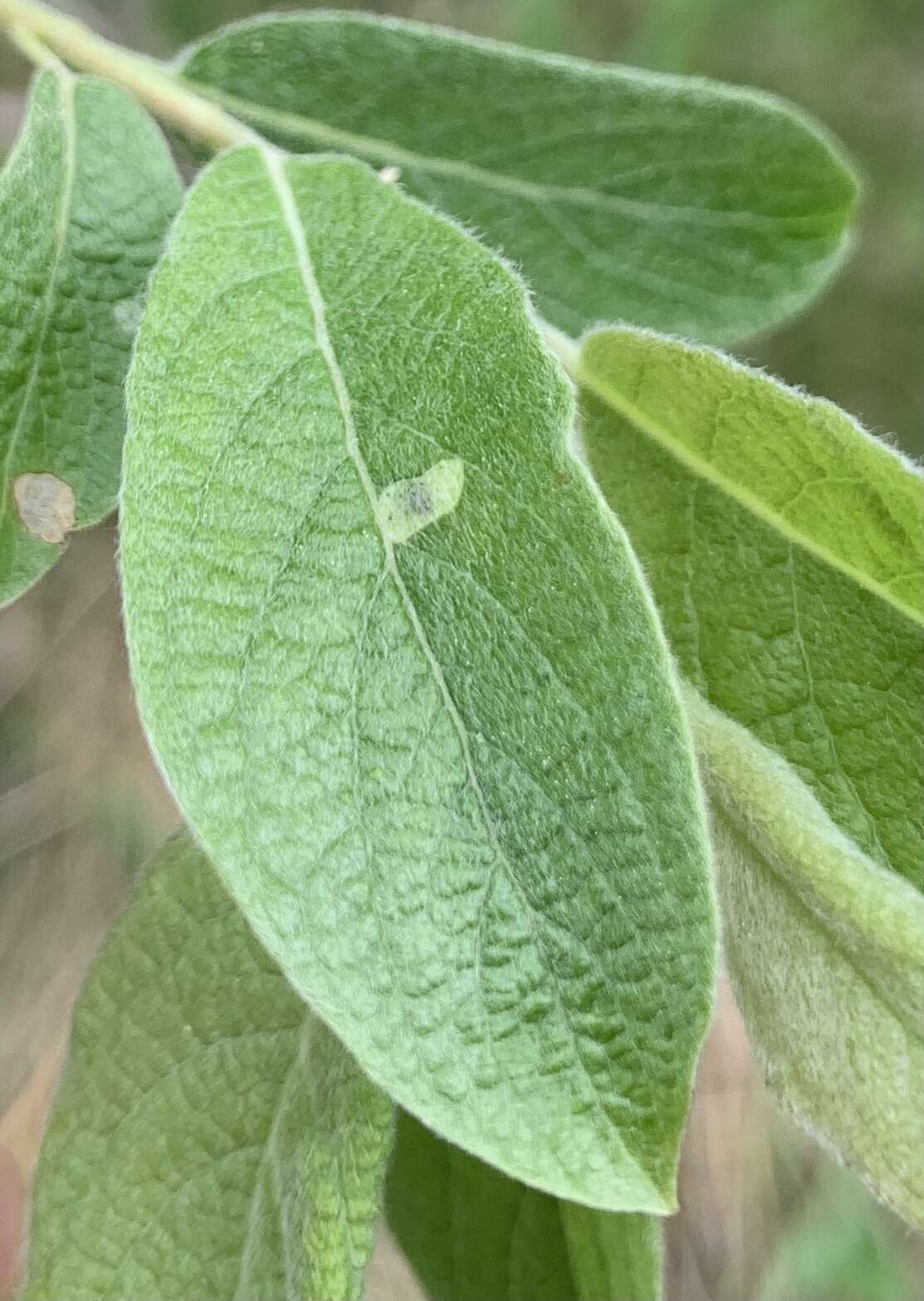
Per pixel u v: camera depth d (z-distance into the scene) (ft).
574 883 0.37
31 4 0.48
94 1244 0.43
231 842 0.36
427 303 0.39
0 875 1.38
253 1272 0.41
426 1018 0.36
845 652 0.44
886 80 1.46
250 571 0.37
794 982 0.41
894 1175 0.41
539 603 0.37
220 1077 0.43
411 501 0.38
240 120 0.51
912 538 0.42
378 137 0.52
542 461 0.38
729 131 0.53
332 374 0.39
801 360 1.47
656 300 0.56
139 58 0.50
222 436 0.38
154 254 0.45
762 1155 1.34
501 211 0.53
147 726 0.36
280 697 0.37
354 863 0.37
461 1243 0.48
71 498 0.44
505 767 0.37
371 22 0.50
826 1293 1.31
